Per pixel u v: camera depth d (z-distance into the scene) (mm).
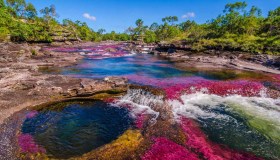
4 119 16953
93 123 17391
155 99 21781
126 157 12289
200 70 41000
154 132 15391
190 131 15844
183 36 120625
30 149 13281
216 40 75000
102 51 77438
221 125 17375
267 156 13289
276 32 74312
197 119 18344
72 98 22281
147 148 13203
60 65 41875
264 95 25734
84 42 119812
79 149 13695
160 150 12984
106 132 15945
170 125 16672
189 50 72562
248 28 88062
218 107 21438
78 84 25031
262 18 105750
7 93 21781
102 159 12078
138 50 90562
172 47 80000
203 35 97812
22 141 14148
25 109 19219
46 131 15883
